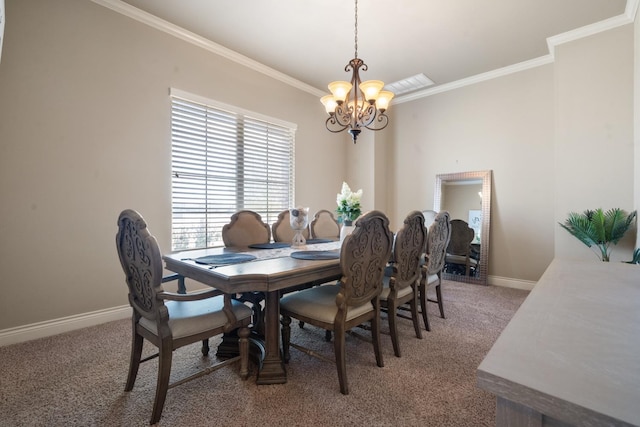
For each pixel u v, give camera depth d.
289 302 1.94
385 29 3.05
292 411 1.52
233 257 2.01
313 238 3.24
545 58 3.61
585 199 3.10
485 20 2.91
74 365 1.94
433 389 1.71
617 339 0.59
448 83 4.34
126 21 2.77
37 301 2.36
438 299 2.81
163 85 3.01
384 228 1.85
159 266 1.42
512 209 3.89
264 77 3.90
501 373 0.47
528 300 0.85
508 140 3.91
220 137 3.48
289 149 4.25
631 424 0.36
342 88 2.33
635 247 2.80
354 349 2.22
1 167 2.21
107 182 2.68
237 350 2.05
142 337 1.68
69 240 2.50
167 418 1.47
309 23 2.96
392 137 5.00
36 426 1.41
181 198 3.17
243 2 2.67
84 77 2.55
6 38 2.20
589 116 3.08
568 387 0.43
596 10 2.79
